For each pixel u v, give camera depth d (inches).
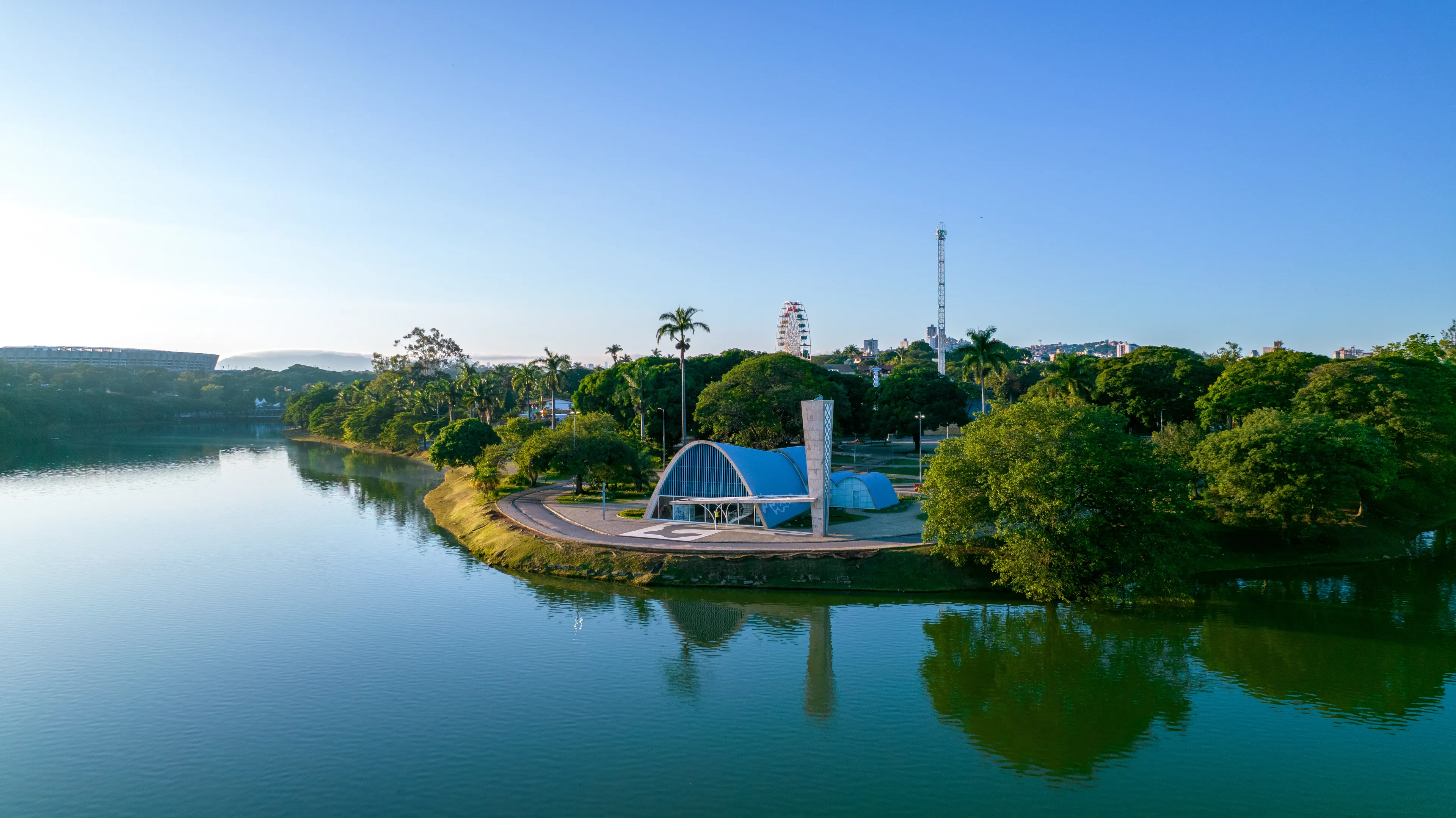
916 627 2007.9
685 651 1852.9
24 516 3769.7
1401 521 2977.4
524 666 1760.6
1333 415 2906.0
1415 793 1213.1
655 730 1440.7
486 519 3193.9
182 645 1908.2
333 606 2222.0
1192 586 2311.8
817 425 2655.0
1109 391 4726.9
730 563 2409.0
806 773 1284.4
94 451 7116.1
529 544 2709.2
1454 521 3161.9
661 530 2844.5
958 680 1680.6
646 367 5413.4
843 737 1418.6
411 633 1990.7
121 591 2399.1
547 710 1530.5
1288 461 2401.6
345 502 4224.9
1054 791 1227.2
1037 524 2100.1
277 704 1561.3
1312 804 1187.3
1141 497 2080.5
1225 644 1857.8
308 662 1790.1
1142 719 1491.1
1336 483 2330.2
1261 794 1216.8
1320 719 1475.1
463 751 1359.5
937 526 2235.5
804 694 1608.0
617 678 1690.5
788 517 3036.4
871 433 5374.0
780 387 4662.9
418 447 6717.5
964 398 4953.3
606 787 1238.9
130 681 1685.5
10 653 1857.8
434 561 2797.7
